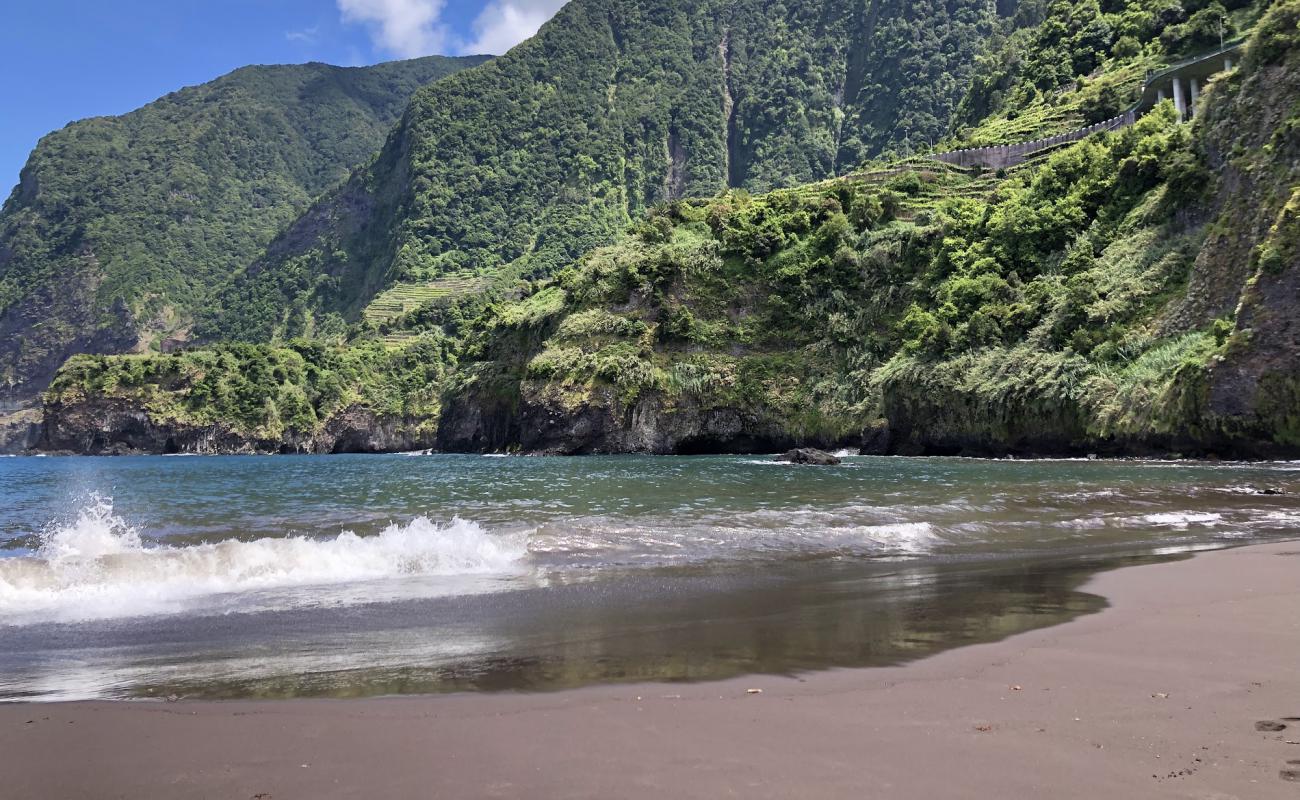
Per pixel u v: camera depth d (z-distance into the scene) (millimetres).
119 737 7285
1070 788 5898
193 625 12047
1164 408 51594
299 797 6004
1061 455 60281
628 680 8859
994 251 75500
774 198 98688
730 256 93562
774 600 13547
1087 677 8602
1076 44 123000
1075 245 69438
